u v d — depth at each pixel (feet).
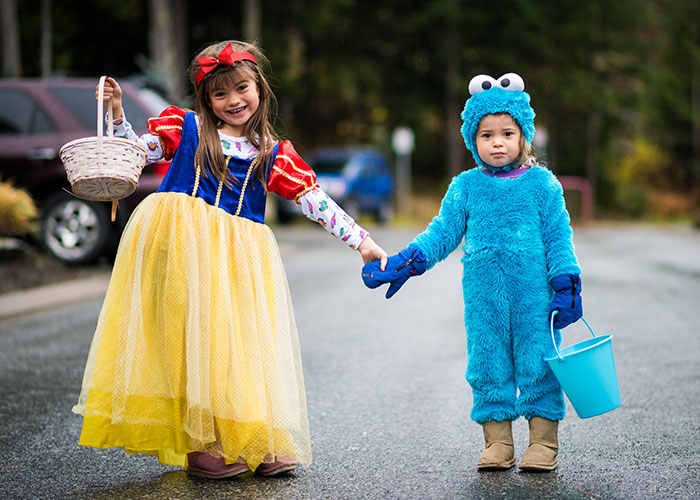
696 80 138.00
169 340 11.53
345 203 75.20
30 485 11.62
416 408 15.69
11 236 37.01
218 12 97.30
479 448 13.24
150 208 11.92
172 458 12.10
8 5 58.70
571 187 102.37
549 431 12.18
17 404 16.19
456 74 115.75
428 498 10.90
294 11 103.14
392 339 22.62
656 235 71.51
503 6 114.93
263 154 12.31
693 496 10.89
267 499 10.90
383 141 114.83
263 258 12.34
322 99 121.39
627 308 27.73
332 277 36.73
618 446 13.21
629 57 127.24
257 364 11.75
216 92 12.09
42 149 35.27
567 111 128.57
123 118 12.34
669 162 149.79
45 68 64.39
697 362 19.34
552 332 12.12
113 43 87.45
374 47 117.50
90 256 35.06
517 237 12.41
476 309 12.48
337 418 15.01
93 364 11.73
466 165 119.75
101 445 11.57
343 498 10.93
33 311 26.94
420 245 12.73
